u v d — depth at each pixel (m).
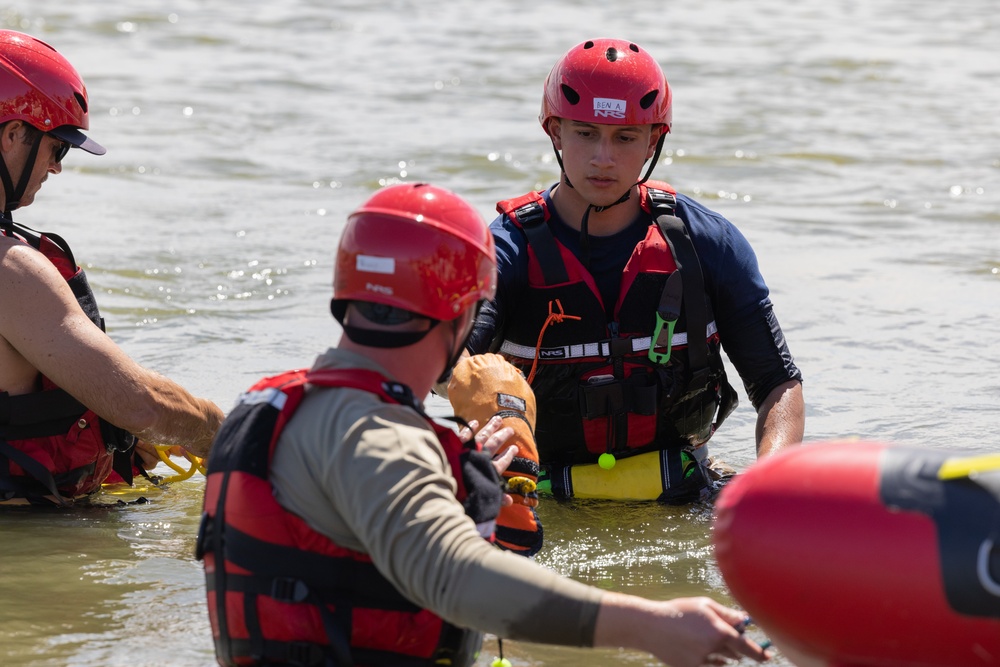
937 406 14.06
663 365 11.16
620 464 11.61
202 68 37.47
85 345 10.53
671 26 46.25
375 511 6.02
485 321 10.62
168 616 8.91
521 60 39.06
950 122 31.52
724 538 5.95
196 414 11.11
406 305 6.54
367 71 37.28
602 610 5.92
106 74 36.03
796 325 17.02
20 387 10.93
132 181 24.88
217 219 22.22
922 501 5.53
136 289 18.17
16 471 11.13
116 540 10.52
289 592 6.36
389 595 6.45
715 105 32.84
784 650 6.05
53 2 48.75
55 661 8.11
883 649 5.62
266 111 31.67
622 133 10.53
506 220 11.16
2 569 9.73
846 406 14.09
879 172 26.62
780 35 44.41
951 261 20.17
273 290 18.38
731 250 11.08
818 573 5.63
